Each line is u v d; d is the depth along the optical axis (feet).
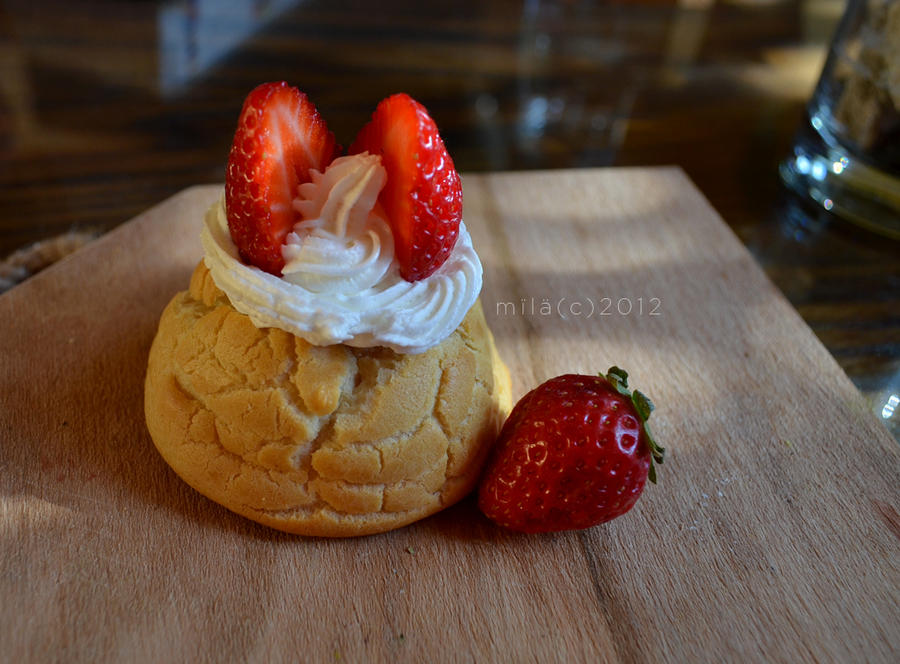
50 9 1.16
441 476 0.51
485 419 0.52
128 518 0.50
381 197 0.48
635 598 0.48
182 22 1.16
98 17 1.15
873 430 0.60
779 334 0.67
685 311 0.69
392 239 0.48
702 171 0.93
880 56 0.78
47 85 0.99
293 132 0.45
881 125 0.80
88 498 0.51
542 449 0.47
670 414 0.60
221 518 0.50
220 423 0.49
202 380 0.49
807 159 0.90
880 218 0.85
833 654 0.46
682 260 0.75
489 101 1.03
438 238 0.46
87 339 0.62
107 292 0.66
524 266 0.73
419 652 0.44
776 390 0.62
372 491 0.49
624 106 1.04
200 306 0.53
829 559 0.51
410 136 0.43
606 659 0.45
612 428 0.46
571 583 0.48
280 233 0.46
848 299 0.76
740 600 0.48
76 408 0.56
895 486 0.56
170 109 0.96
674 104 1.06
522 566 0.49
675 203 0.81
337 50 1.12
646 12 1.31
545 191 0.81
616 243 0.76
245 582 0.47
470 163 0.91
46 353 0.60
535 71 1.11
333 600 0.47
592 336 0.66
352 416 0.48
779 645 0.46
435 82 1.06
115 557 0.48
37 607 0.45
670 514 0.53
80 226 0.78
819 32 1.27
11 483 0.51
